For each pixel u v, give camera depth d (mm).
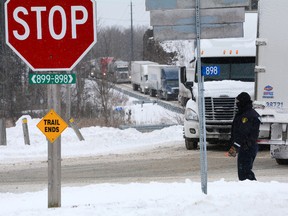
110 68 97188
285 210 15922
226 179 28531
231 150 24875
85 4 15898
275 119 32250
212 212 15648
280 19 31828
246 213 15516
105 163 37188
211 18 18484
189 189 22000
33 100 79062
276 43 31984
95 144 49406
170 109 100875
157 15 18688
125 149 46625
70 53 15992
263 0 31984
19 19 15883
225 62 41875
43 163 38062
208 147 44719
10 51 77750
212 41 42438
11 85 77812
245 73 41656
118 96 107625
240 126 24750
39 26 15922
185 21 18594
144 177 30703
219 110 40656
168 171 32844
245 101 24797
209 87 41219
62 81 16141
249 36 42469
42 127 16391
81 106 85000
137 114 95562
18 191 26766
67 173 33062
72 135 51656
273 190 19750
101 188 24266
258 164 34625
